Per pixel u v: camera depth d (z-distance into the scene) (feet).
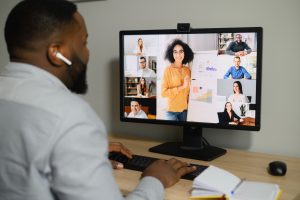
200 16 5.22
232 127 4.63
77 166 2.41
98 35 6.14
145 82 5.06
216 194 3.39
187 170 3.87
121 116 5.28
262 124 5.07
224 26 5.08
